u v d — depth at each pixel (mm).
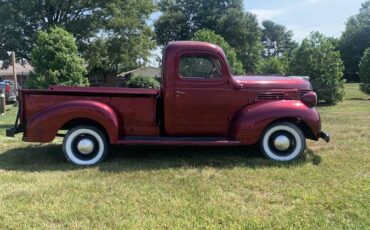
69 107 6461
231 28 57062
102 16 34438
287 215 4402
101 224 4223
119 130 6672
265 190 5188
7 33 32531
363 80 21844
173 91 6715
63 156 7184
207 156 7031
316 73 17891
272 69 26578
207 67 6762
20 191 5199
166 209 4578
